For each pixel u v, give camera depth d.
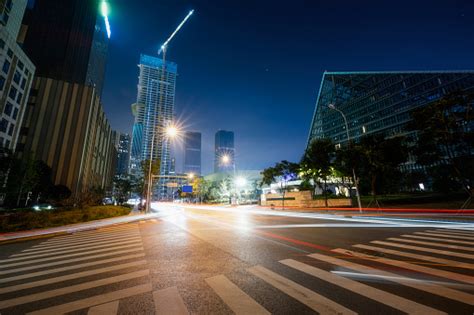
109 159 101.56
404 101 77.38
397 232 11.06
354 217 20.72
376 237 9.85
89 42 98.69
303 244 8.76
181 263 6.46
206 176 120.31
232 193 84.88
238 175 92.81
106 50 128.00
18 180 35.84
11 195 37.16
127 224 18.77
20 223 16.55
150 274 5.55
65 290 4.67
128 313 3.62
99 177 80.56
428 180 60.91
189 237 10.96
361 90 97.06
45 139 57.47
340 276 5.07
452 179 34.03
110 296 4.30
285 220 19.42
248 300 3.98
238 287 4.59
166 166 172.50
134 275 5.51
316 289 4.38
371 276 5.01
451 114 22.98
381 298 3.89
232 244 9.04
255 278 5.10
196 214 30.02
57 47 88.88
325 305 3.70
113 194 92.75
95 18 103.62
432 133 23.27
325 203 38.97
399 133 75.44
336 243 8.80
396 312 3.41
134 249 8.54
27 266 6.74
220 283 4.84
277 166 47.81
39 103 58.94
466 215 18.48
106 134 92.06
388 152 30.22
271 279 5.00
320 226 14.41
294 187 62.72
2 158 33.16
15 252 9.10
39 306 3.96
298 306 3.71
